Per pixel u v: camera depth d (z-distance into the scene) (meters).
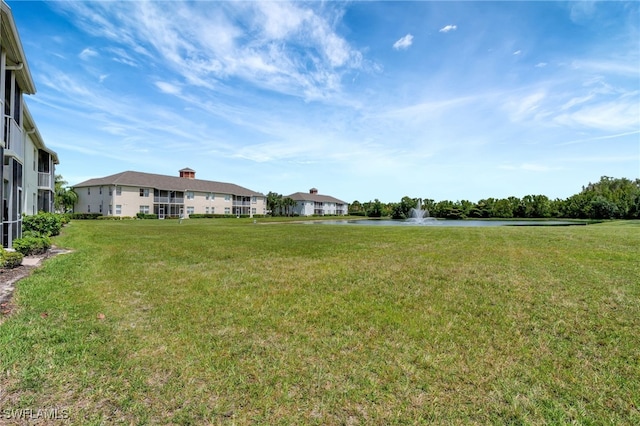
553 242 11.06
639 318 3.87
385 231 17.42
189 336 3.30
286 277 5.99
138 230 17.73
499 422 2.05
